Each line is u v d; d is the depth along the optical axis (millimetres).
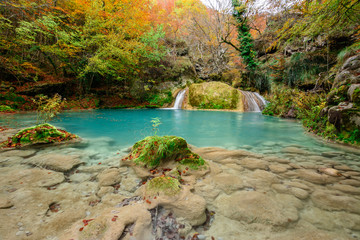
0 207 1568
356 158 3271
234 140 4926
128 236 1251
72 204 1700
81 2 11984
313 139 5008
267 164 2920
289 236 1344
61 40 11164
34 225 1360
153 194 1808
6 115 8367
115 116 10234
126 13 13695
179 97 17922
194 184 2182
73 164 2775
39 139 3922
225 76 22453
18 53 11898
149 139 3209
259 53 18688
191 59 24922
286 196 1911
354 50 8039
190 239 1313
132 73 17781
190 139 5035
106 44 12617
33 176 2303
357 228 1429
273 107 11375
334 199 1855
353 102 4340
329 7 3395
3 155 3082
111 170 2566
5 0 7355
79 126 6906
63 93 13367
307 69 12156
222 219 1546
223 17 19953
